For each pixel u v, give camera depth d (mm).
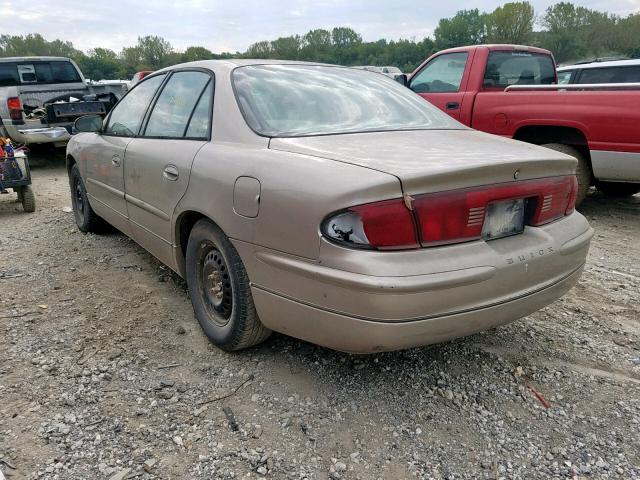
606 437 2434
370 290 2123
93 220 5109
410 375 2865
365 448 2346
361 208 2148
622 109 5387
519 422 2529
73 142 5125
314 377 2836
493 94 6410
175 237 3301
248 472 2203
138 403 2617
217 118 3082
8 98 9078
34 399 2629
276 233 2420
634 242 5309
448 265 2213
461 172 2242
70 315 3520
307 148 2609
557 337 3305
